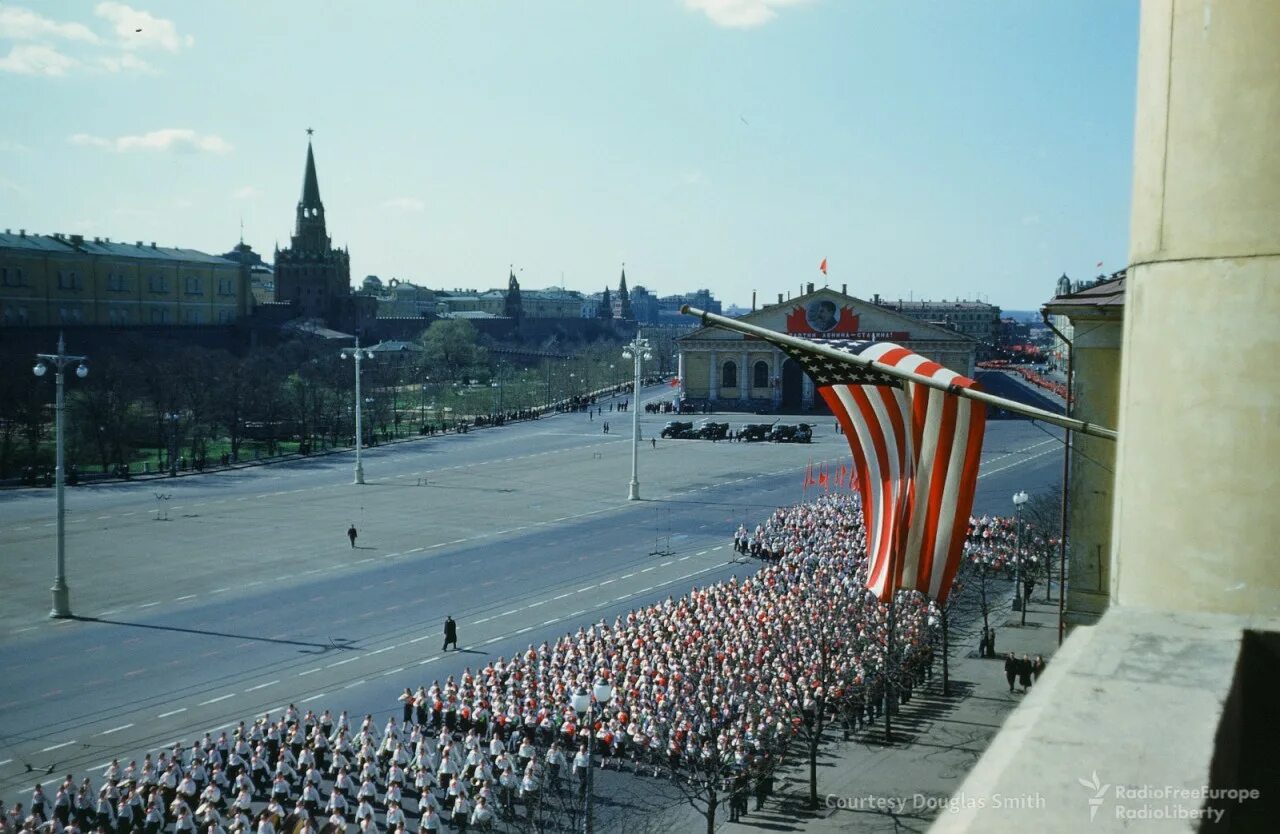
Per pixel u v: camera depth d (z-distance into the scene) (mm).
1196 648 5605
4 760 38688
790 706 39344
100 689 46281
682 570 70562
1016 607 64375
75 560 71562
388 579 67062
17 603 60156
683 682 42500
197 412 138875
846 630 48625
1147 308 6938
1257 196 6379
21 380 140625
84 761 38688
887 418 17516
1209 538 6492
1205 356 6539
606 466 124812
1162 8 6918
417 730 38688
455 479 114000
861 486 17969
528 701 40469
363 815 32125
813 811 34781
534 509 94188
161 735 41156
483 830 33844
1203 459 6527
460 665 50156
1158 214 6875
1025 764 4449
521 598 62875
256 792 37219
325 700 45312
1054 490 93625
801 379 197625
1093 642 5820
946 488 17172
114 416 128750
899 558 17359
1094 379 32188
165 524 85688
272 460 132125
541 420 185625
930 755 39844
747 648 47406
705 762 35938
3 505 95500
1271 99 6332
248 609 59562
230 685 47031
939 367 17375
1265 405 6328
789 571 64188
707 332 198375
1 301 195125
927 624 50156
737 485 109000
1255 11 6375
